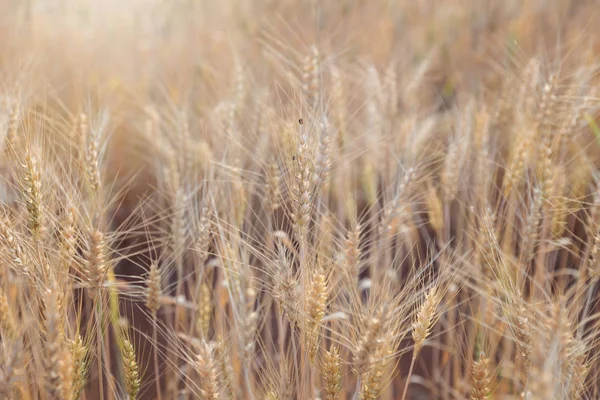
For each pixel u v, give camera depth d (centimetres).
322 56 190
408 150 166
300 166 137
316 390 149
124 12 253
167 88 215
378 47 235
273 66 206
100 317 140
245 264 133
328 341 153
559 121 164
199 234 150
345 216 169
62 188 141
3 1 232
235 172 157
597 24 222
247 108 179
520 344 137
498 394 156
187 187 158
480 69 232
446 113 197
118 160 194
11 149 144
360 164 183
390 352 136
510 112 181
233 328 148
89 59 233
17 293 149
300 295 137
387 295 134
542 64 175
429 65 221
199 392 156
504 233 162
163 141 173
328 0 250
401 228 162
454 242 171
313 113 145
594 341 142
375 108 180
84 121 156
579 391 136
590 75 169
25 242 138
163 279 155
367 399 134
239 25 251
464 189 170
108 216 172
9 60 199
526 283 161
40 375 138
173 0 258
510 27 226
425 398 169
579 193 165
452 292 160
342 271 144
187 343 157
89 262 137
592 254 142
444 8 262
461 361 170
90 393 159
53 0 246
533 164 160
